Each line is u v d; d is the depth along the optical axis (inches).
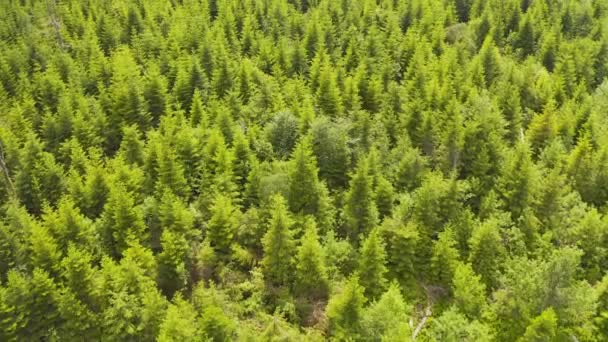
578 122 2829.7
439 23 3900.1
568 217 2197.3
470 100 2797.7
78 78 3105.3
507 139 2746.1
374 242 1851.6
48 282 1678.2
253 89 3014.3
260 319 1813.5
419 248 2052.2
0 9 4119.1
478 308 1855.3
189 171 2319.1
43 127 2635.3
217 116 2578.7
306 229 1948.8
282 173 2133.4
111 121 2770.7
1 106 2861.7
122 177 2166.6
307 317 1835.6
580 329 1846.7
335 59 3499.0
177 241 1888.5
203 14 4082.2
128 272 1702.8
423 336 1815.9
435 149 2500.0
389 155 2397.9
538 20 4212.6
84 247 1897.1
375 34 3644.2
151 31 3828.7
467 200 2295.8
